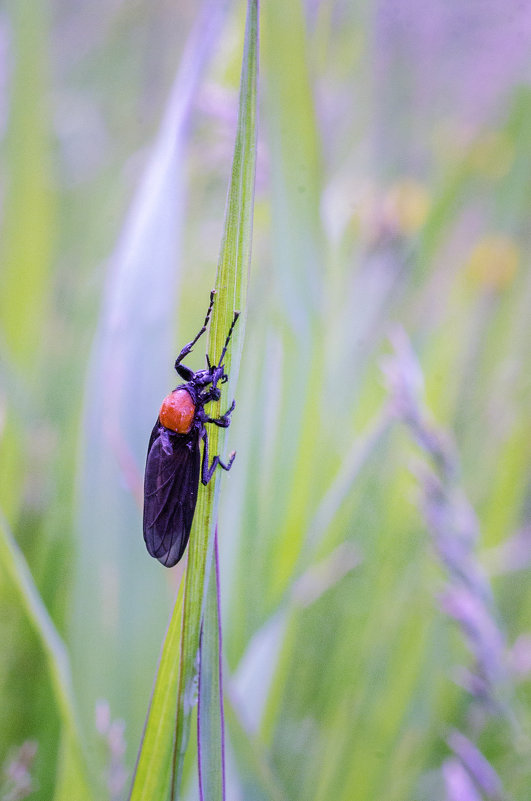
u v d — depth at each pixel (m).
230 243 0.10
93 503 0.12
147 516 0.11
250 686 0.12
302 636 0.13
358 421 0.14
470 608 0.12
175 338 0.12
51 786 0.12
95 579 0.12
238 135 0.10
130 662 0.12
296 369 0.12
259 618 0.12
